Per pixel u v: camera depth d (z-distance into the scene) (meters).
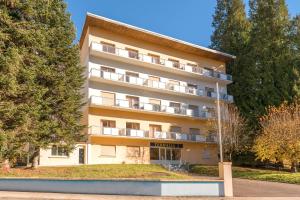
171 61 44.53
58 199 15.85
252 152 39.62
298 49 45.53
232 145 38.41
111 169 27.91
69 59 27.67
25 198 16.12
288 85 42.94
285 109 34.19
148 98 41.66
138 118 40.28
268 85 43.72
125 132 37.31
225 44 52.53
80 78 29.08
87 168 27.91
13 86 21.69
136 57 40.91
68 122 27.11
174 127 43.34
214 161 45.38
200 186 17.41
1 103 21.86
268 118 35.66
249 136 40.06
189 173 34.69
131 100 40.31
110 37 40.66
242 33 51.16
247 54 48.00
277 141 30.17
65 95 26.88
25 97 23.70
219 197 17.16
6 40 22.98
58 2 27.86
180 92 43.62
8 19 22.83
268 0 47.81
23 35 23.33
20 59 22.56
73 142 27.53
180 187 17.23
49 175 22.86
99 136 36.00
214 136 43.00
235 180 27.52
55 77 26.02
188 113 43.53
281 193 19.75
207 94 46.28
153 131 39.62
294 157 30.02
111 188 17.70
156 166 35.41
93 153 35.72
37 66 24.86
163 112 41.31
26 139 23.19
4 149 21.42
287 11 47.84
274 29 46.28
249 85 46.31
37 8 25.61
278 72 43.91
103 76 37.34
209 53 48.16
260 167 39.69
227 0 55.22
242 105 46.75
